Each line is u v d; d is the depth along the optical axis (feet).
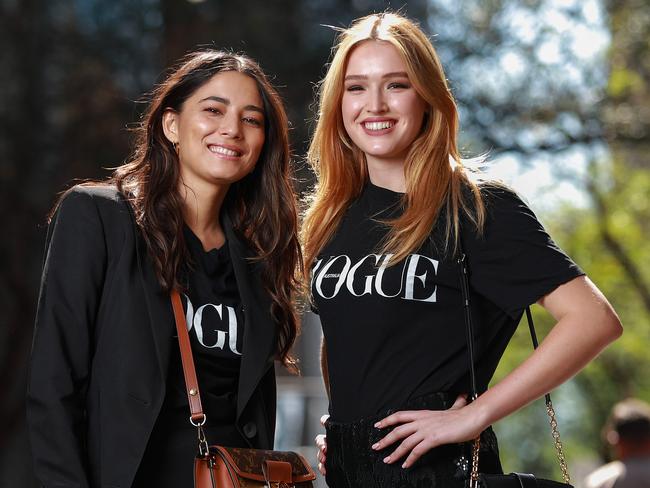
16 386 46.80
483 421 12.41
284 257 14.83
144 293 13.37
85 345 13.12
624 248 68.18
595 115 48.60
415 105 13.76
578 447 94.63
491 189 13.21
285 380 33.91
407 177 13.74
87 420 13.24
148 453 13.16
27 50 46.47
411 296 13.06
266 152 14.89
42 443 12.70
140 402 12.97
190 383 13.25
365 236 13.74
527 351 71.46
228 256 14.46
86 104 46.83
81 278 13.17
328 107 14.24
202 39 47.37
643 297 68.23
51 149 46.32
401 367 13.05
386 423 12.83
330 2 48.52
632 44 52.01
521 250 12.87
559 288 12.74
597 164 62.28
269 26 47.91
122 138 46.85
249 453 13.21
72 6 47.60
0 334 46.32
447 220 13.15
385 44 13.84
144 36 47.55
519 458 99.50
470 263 13.09
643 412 24.70
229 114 14.15
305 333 36.65
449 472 12.67
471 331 12.94
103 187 13.92
